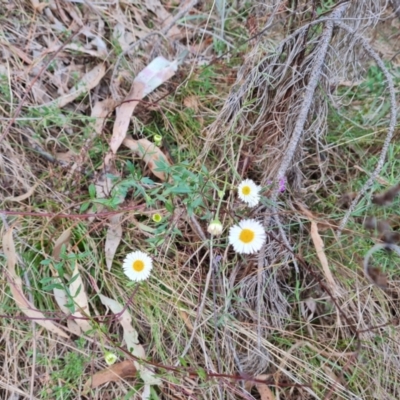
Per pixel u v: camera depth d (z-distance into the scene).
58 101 0.33
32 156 0.32
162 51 0.36
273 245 0.29
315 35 0.28
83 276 0.29
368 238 0.30
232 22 0.38
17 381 0.27
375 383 0.28
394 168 0.32
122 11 0.37
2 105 0.32
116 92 0.34
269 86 0.30
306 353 0.29
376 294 0.29
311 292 0.30
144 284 0.29
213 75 0.35
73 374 0.27
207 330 0.28
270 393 0.27
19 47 0.34
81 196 0.31
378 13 0.30
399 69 0.37
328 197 0.32
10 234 0.27
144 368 0.27
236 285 0.29
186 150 0.32
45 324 0.27
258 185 0.29
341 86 0.36
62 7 0.35
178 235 0.30
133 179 0.28
